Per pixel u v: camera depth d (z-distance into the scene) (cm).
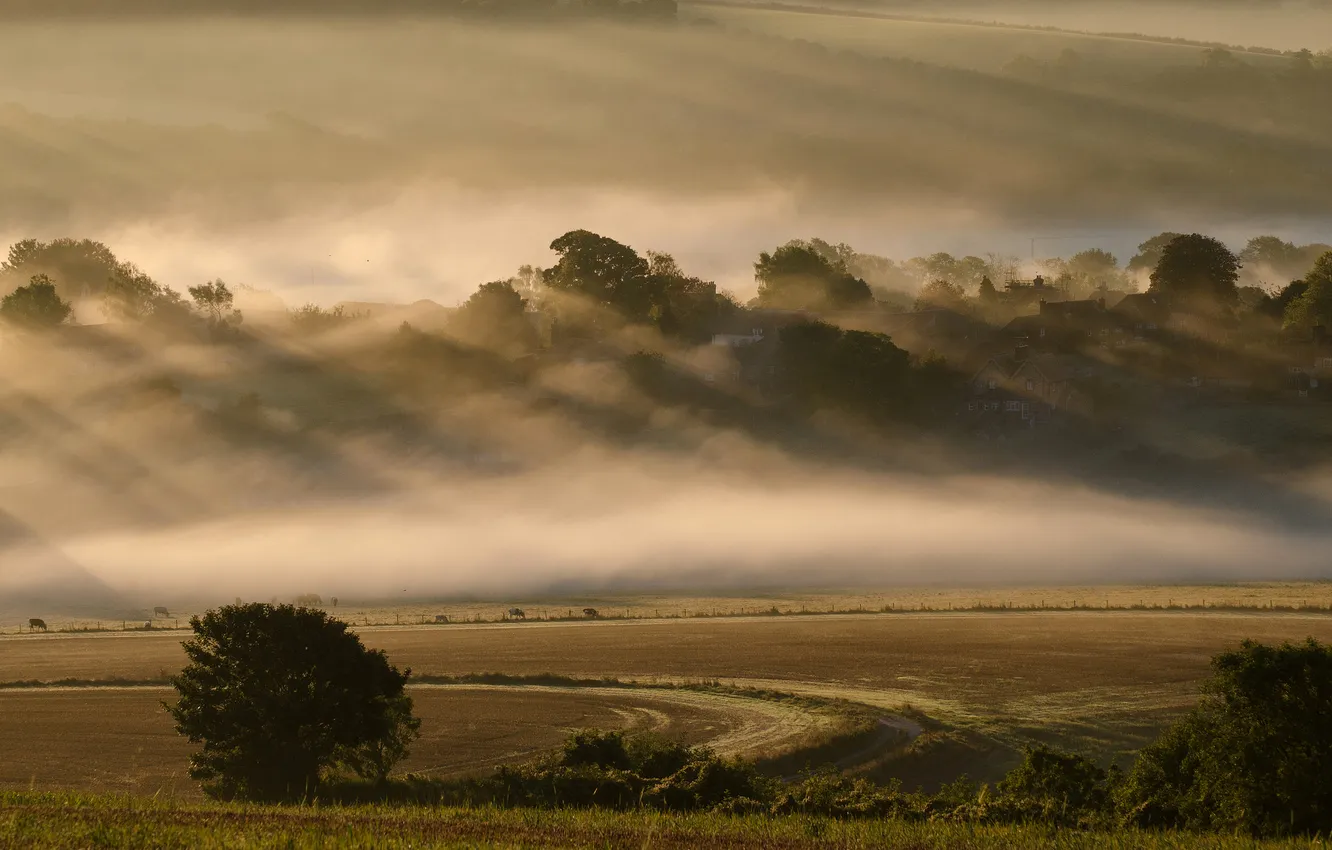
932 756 12731
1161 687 15912
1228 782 7850
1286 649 7994
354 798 10212
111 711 15512
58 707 15812
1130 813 7894
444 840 5366
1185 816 7931
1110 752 13100
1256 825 7625
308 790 10431
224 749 10488
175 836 5131
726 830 6069
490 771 11750
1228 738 7956
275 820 5916
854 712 14550
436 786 10562
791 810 7738
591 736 9425
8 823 5359
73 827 5328
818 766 12344
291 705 10425
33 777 11975
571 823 6231
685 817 6612
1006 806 7600
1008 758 12950
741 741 13200
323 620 10875
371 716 10694
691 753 9469
